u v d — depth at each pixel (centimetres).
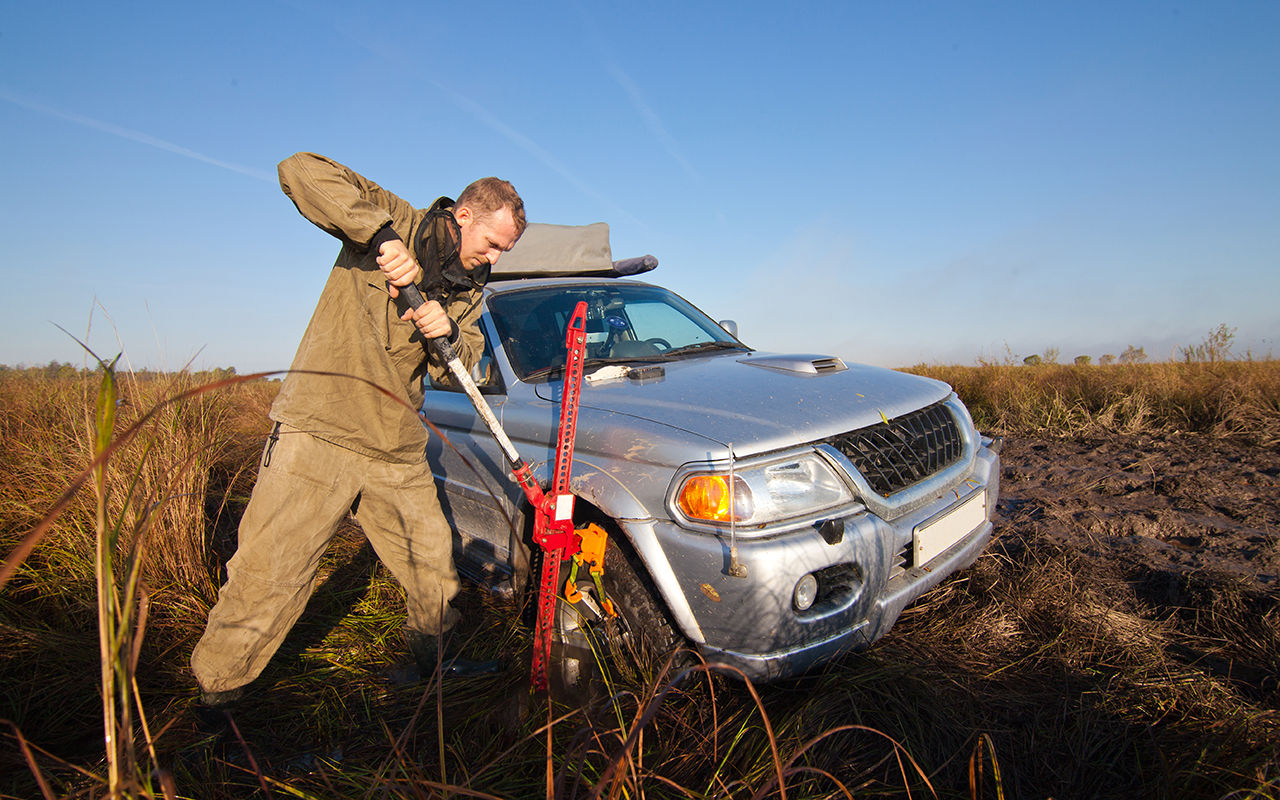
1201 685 220
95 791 164
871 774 189
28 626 271
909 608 283
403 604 307
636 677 226
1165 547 348
